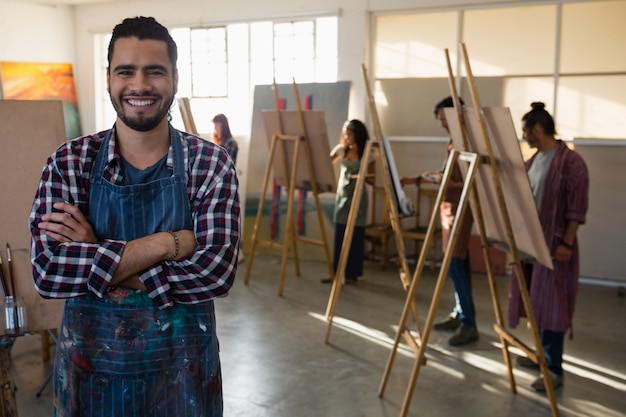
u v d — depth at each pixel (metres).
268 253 6.70
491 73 5.95
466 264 4.02
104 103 8.05
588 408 3.14
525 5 5.73
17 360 3.70
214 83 7.24
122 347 1.43
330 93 6.43
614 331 4.36
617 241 5.66
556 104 5.75
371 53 6.38
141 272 1.39
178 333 1.45
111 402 1.44
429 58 6.15
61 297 1.38
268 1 6.74
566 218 3.23
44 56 7.63
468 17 5.95
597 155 5.65
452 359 3.79
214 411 1.51
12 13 7.27
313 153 5.13
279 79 6.89
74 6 7.85
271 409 3.09
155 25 1.39
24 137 2.46
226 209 1.44
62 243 1.37
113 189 1.41
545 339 3.38
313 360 3.75
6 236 2.37
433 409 3.12
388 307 4.86
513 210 2.91
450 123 3.18
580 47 5.61
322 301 5.01
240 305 4.89
